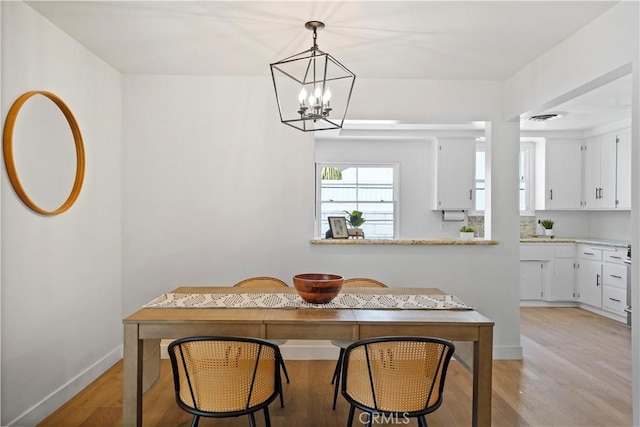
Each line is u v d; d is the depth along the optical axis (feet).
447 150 18.45
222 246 11.48
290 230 11.55
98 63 10.12
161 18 8.08
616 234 17.79
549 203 18.49
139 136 11.35
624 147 16.14
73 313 9.14
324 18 8.01
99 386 9.61
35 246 7.89
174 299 8.00
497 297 11.71
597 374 10.41
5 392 7.14
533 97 10.27
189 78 11.43
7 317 7.18
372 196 19.74
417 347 5.70
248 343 5.72
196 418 5.97
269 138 11.52
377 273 11.61
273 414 8.31
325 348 11.43
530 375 10.33
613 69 7.57
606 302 15.83
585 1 7.35
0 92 6.95
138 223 11.37
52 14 7.91
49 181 8.23
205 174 11.46
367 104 11.64
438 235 19.60
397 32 8.63
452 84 11.75
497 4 7.45
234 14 7.86
